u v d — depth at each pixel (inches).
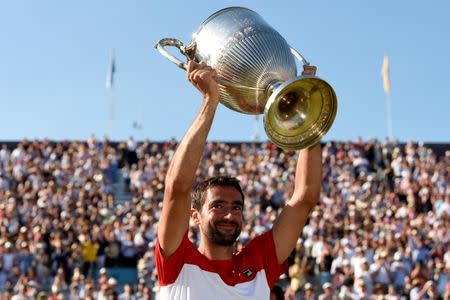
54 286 605.0
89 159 978.1
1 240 687.1
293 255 697.0
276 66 153.7
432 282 639.8
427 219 828.6
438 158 1119.0
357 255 663.1
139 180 966.4
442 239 758.5
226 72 154.1
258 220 748.6
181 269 147.3
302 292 642.8
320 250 689.0
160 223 147.3
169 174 145.3
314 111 153.0
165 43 160.1
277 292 227.9
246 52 153.0
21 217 790.5
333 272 653.3
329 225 770.2
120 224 739.4
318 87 150.2
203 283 147.0
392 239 712.4
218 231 151.2
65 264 695.1
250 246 163.5
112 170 999.6
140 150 1064.8
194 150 142.6
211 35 157.0
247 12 161.0
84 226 727.7
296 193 167.6
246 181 937.5
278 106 151.6
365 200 907.4
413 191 921.5
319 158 166.7
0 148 1039.6
